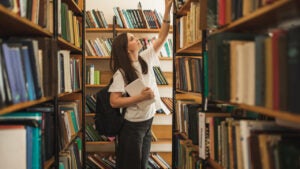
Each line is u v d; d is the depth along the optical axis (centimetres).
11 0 123
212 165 174
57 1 201
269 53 102
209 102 188
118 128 229
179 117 277
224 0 145
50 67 171
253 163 117
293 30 85
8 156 131
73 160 257
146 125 234
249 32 150
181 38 269
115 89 223
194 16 217
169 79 393
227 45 133
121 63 226
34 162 144
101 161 363
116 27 373
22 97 129
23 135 132
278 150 102
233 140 139
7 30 162
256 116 157
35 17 159
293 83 85
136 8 397
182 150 259
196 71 219
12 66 120
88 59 386
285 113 89
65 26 241
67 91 236
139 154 228
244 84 121
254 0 116
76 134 281
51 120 187
